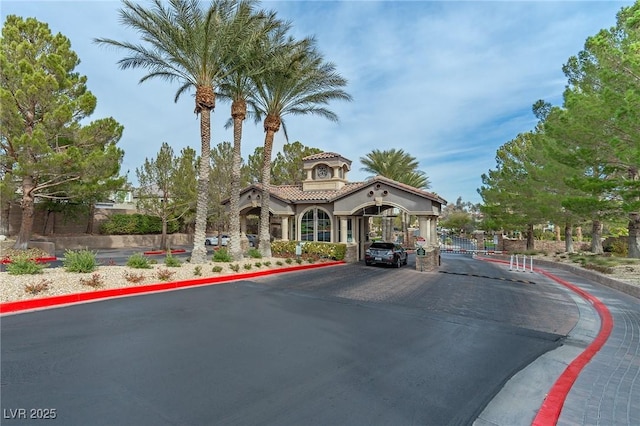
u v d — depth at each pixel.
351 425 3.58
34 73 17.48
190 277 12.40
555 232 38.22
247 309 8.47
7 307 7.61
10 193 17.69
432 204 19.33
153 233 37.12
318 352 5.66
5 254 17.83
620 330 7.48
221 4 14.73
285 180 37.34
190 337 6.20
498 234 33.69
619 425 3.77
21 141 16.59
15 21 20.30
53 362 4.91
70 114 18.02
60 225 30.39
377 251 19.80
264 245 19.77
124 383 4.33
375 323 7.60
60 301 8.47
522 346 6.39
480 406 4.12
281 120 20.48
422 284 13.52
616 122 12.71
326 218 23.25
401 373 4.98
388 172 36.16
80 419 3.49
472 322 7.99
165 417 3.58
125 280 10.80
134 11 13.79
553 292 12.39
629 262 16.62
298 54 17.31
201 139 15.78
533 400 4.33
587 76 16.75
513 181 27.75
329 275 15.49
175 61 15.22
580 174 19.33
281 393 4.22
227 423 3.51
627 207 14.38
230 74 17.23
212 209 29.62
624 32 14.87
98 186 20.69
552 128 16.38
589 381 4.88
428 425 3.67
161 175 26.19
